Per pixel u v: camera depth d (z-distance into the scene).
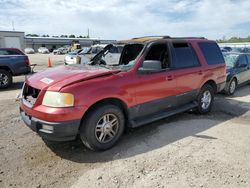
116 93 4.13
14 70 10.38
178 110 5.46
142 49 4.82
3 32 48.97
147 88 4.65
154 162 3.81
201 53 6.07
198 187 3.20
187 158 3.94
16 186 3.23
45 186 3.23
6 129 5.13
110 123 4.19
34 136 4.77
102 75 4.13
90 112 3.94
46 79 4.08
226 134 4.96
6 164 3.75
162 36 5.55
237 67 9.18
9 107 6.83
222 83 6.77
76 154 4.07
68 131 3.72
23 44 52.06
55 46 87.56
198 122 5.66
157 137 4.77
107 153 4.12
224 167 3.68
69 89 3.71
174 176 3.44
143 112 4.72
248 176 3.46
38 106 3.82
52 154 4.07
